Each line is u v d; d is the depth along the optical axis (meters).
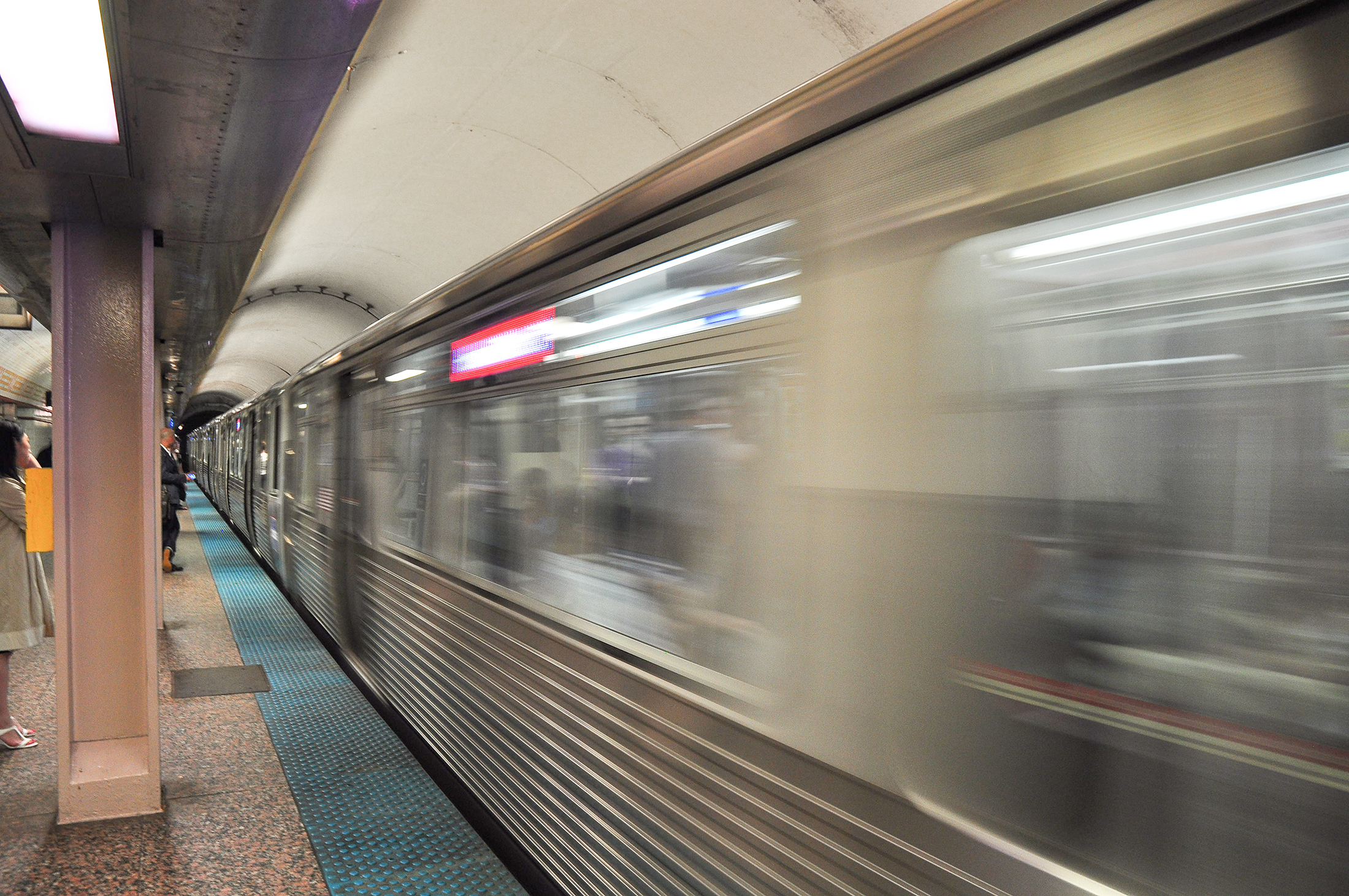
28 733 4.45
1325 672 0.96
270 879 3.09
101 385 3.73
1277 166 1.02
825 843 1.58
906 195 1.48
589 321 2.57
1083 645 1.19
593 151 7.54
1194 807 1.06
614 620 2.37
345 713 5.00
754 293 1.84
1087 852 1.17
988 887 1.28
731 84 6.20
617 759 2.32
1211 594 1.06
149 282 3.83
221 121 2.77
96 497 3.69
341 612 5.97
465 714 3.51
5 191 3.32
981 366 1.34
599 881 2.42
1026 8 1.30
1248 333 1.04
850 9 5.21
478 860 3.24
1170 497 1.10
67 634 3.59
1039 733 1.24
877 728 1.48
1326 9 0.98
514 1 5.78
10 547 4.25
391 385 4.79
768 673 1.75
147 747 3.67
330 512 6.43
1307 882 0.96
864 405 1.54
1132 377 1.15
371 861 3.22
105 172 3.13
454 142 8.00
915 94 1.47
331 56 2.40
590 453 2.54
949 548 1.38
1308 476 0.98
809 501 1.66
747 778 1.80
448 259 10.84
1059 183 1.25
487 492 3.31
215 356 20.98
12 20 2.08
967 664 1.34
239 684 5.64
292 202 9.52
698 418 2.03
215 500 25.31
